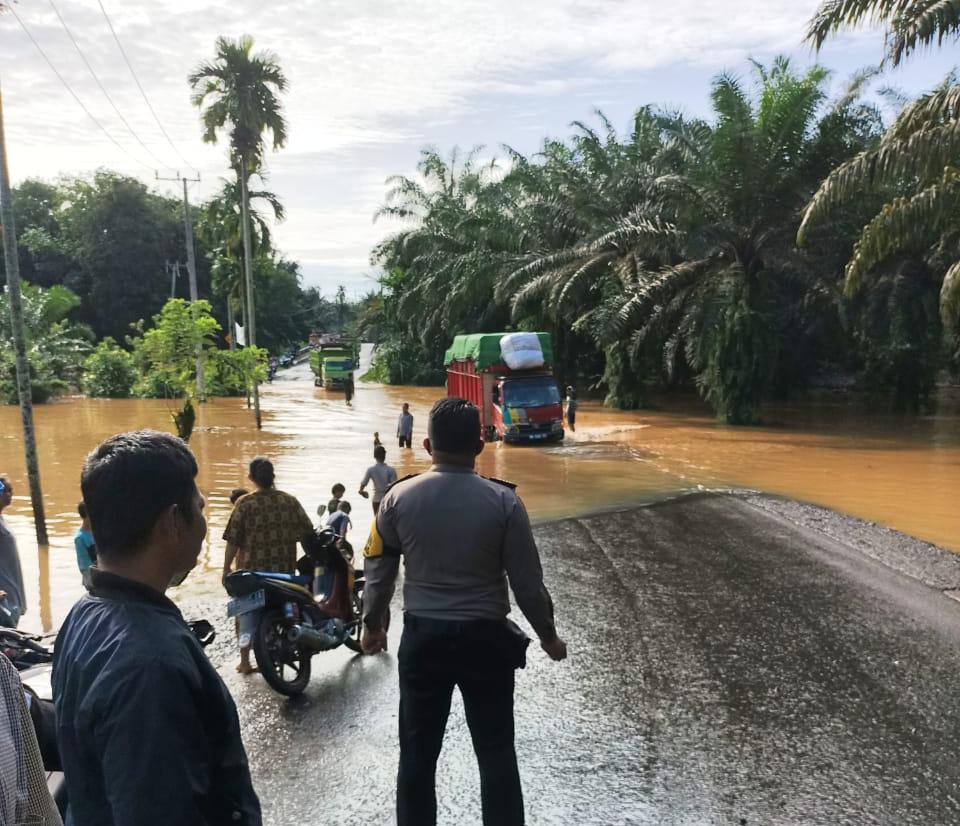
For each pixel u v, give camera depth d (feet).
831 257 103.86
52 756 7.71
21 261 252.62
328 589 22.33
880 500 49.55
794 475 59.52
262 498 21.54
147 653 5.25
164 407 125.80
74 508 46.55
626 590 28.60
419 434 88.07
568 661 21.45
